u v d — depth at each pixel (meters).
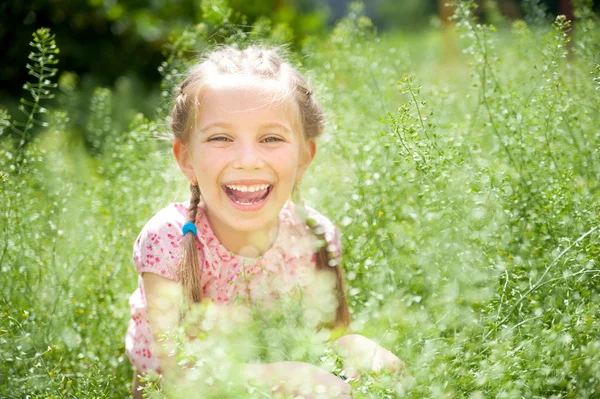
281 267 2.71
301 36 6.71
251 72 2.56
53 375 2.33
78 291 2.98
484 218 2.54
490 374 1.98
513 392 1.91
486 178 2.54
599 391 2.02
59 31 7.42
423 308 2.30
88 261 3.13
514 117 2.94
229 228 2.68
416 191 2.90
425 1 16.89
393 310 2.25
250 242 2.69
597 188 2.81
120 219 3.34
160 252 2.59
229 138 2.50
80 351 2.71
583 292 2.19
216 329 2.40
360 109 3.86
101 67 7.48
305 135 2.73
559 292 2.26
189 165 2.70
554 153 2.90
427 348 2.09
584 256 2.23
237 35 3.66
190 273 2.55
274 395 1.98
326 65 3.90
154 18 7.53
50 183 3.49
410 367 2.08
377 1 17.45
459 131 3.13
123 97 6.27
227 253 2.68
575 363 1.96
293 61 3.67
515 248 2.55
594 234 2.37
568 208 2.54
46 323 2.68
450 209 2.53
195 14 7.49
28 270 2.86
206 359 1.91
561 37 2.90
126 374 2.79
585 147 2.95
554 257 2.34
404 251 2.55
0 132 3.25
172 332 2.26
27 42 7.10
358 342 2.37
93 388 2.32
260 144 2.52
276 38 3.97
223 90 2.51
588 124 3.12
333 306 2.41
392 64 4.17
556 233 2.53
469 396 1.98
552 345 2.00
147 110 6.36
